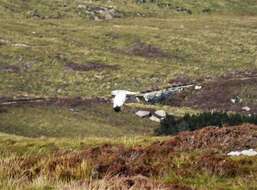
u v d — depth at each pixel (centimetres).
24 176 4094
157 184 4038
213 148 6756
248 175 5141
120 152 5803
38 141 11131
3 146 10769
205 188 4622
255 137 6919
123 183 3828
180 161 5475
